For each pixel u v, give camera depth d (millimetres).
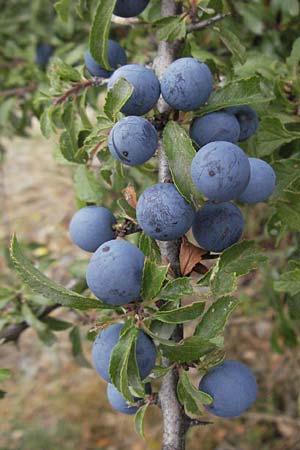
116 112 161
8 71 379
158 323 159
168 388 165
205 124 169
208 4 191
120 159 163
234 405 165
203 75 166
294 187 202
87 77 219
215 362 163
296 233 283
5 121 366
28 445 562
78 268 269
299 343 432
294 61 228
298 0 284
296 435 481
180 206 155
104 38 181
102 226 177
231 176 149
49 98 230
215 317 159
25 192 864
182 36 184
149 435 542
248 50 294
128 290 149
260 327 488
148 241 169
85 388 615
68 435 569
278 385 487
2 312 273
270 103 223
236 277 158
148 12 230
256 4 284
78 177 220
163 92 168
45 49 374
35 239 769
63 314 544
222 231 168
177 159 159
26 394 626
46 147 933
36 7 378
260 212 332
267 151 211
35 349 684
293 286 203
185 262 168
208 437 507
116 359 146
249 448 491
